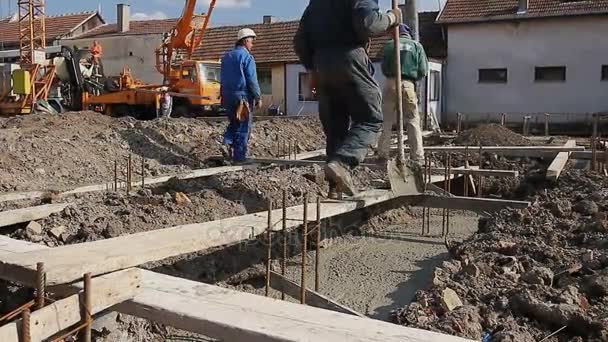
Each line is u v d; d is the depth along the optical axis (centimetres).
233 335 272
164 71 1959
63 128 1125
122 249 361
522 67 2356
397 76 609
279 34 2788
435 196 639
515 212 568
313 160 991
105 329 368
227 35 2997
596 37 2238
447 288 378
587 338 320
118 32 3578
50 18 3912
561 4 2305
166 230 420
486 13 2392
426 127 2009
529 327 335
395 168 622
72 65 1870
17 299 404
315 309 292
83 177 874
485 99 2423
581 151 953
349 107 562
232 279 523
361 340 256
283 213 441
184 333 416
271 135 1277
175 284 325
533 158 1023
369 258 573
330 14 536
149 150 1055
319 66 546
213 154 1075
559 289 382
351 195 576
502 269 426
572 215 564
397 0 596
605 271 386
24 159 862
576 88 2281
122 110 1917
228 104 948
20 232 480
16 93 1717
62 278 315
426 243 627
